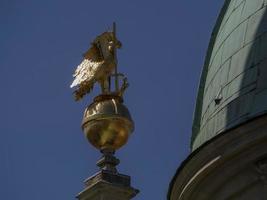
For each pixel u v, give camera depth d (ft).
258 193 114.52
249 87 119.75
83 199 109.19
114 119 111.04
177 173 122.21
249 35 123.24
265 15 123.24
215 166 117.19
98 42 117.80
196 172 119.34
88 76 117.19
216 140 116.37
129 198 108.58
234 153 115.24
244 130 114.01
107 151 111.04
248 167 115.24
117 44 117.70
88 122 111.75
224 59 125.39
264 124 112.98
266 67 119.44
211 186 118.73
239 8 127.65
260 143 113.70
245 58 122.11
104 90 114.73
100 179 108.17
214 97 123.95
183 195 122.11
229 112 120.47
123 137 111.45
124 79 115.44
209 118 123.75
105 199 107.45
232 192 116.47
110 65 115.96
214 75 126.21
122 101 114.01
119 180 108.78
